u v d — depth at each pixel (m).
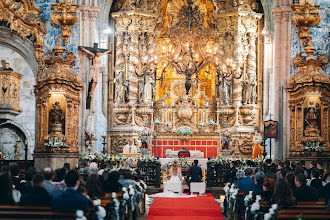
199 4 34.25
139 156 26.61
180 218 16.39
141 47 33.28
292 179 13.13
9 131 32.22
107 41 33.56
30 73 31.86
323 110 23.81
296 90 24.20
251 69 33.34
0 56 31.81
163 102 34.00
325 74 23.92
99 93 31.36
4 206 9.17
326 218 9.20
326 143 23.80
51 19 25.28
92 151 26.56
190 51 23.34
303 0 24.45
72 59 25.48
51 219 8.63
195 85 33.94
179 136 33.66
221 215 17.17
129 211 14.53
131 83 33.03
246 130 32.91
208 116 33.97
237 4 33.16
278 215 9.48
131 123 32.94
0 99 24.36
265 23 33.16
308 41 24.73
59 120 24.27
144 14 33.03
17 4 24.33
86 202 9.30
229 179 20.50
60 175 13.06
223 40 33.47
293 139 24.39
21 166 24.34
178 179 23.17
